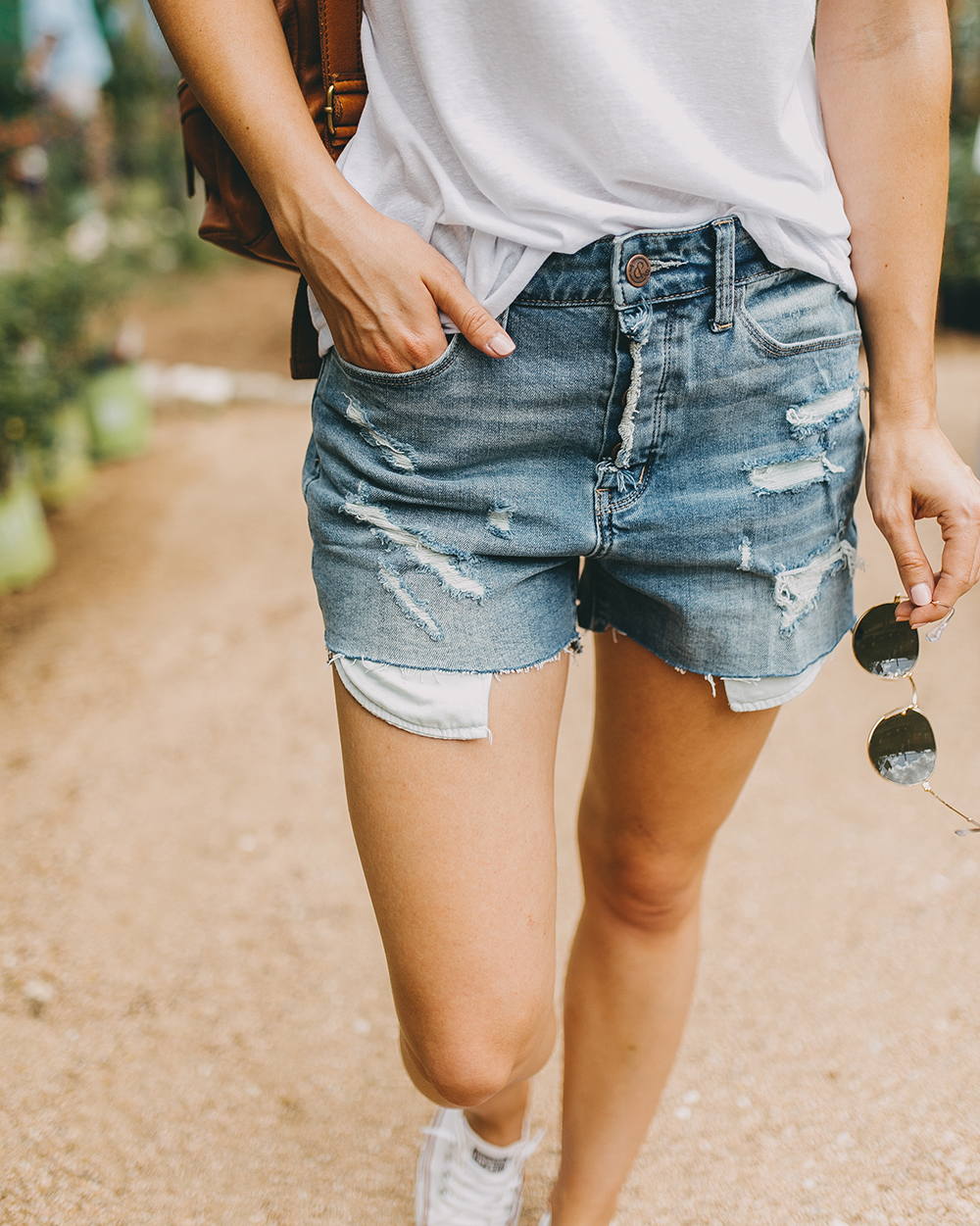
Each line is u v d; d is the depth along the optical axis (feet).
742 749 3.66
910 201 3.41
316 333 3.63
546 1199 4.95
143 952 6.75
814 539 3.41
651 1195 4.95
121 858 7.69
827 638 3.61
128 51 37.70
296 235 2.99
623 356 2.97
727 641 3.37
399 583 3.16
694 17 2.87
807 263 3.12
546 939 3.31
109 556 13.46
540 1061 3.69
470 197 2.99
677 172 2.89
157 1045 5.99
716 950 6.56
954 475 3.43
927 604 3.42
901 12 3.38
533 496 3.12
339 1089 5.71
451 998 3.17
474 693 3.14
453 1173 4.50
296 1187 5.06
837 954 6.45
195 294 31.37
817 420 3.27
